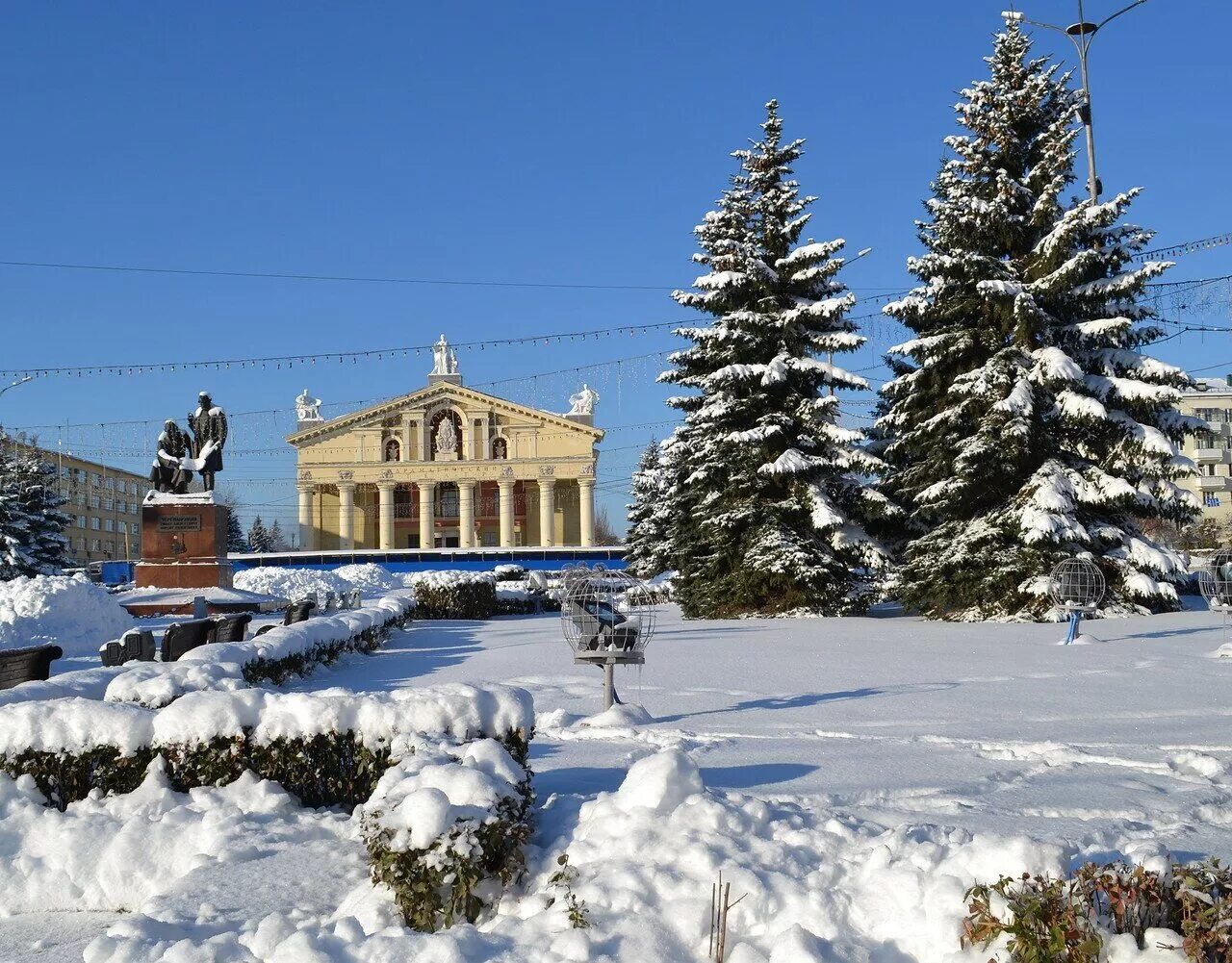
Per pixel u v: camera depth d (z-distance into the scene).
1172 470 26.50
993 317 26.98
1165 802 6.50
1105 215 26.25
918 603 27.03
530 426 90.06
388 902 4.91
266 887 5.34
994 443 25.45
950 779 7.34
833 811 6.14
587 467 89.50
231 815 6.20
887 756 8.31
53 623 21.11
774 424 29.03
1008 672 14.26
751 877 4.58
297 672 14.19
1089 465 26.56
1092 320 26.58
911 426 29.45
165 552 31.94
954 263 26.88
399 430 91.62
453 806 4.93
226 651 11.62
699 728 9.98
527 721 6.73
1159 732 9.34
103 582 61.88
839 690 12.70
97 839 6.01
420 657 18.12
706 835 5.06
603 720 10.16
